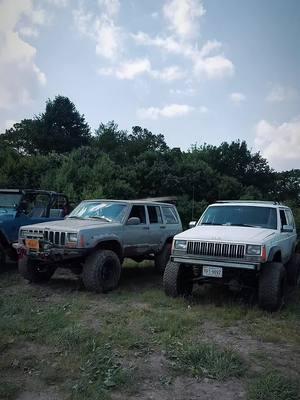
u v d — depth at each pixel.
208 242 6.96
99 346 5.00
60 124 55.94
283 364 4.68
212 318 6.39
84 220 8.84
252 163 53.16
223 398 3.87
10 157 29.00
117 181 27.88
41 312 6.44
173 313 6.50
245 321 6.30
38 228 8.09
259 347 5.22
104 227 8.26
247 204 8.45
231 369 4.40
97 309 6.78
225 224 8.09
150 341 5.29
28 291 7.95
